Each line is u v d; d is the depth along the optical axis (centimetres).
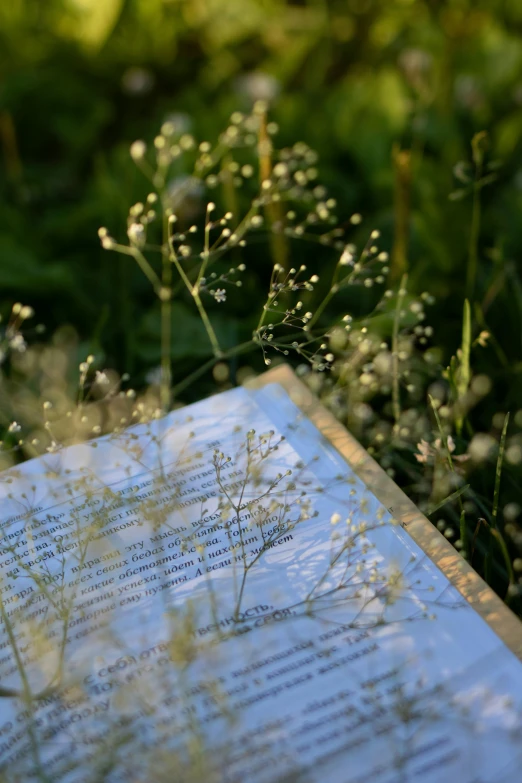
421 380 43
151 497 35
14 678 31
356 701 30
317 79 60
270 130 44
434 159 53
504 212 49
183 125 53
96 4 58
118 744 29
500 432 42
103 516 34
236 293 47
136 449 36
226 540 34
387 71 58
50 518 35
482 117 53
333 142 53
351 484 35
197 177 49
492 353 44
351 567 33
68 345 46
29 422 42
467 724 30
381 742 30
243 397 38
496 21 60
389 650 31
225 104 54
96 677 31
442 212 49
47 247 50
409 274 47
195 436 37
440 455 38
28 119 57
